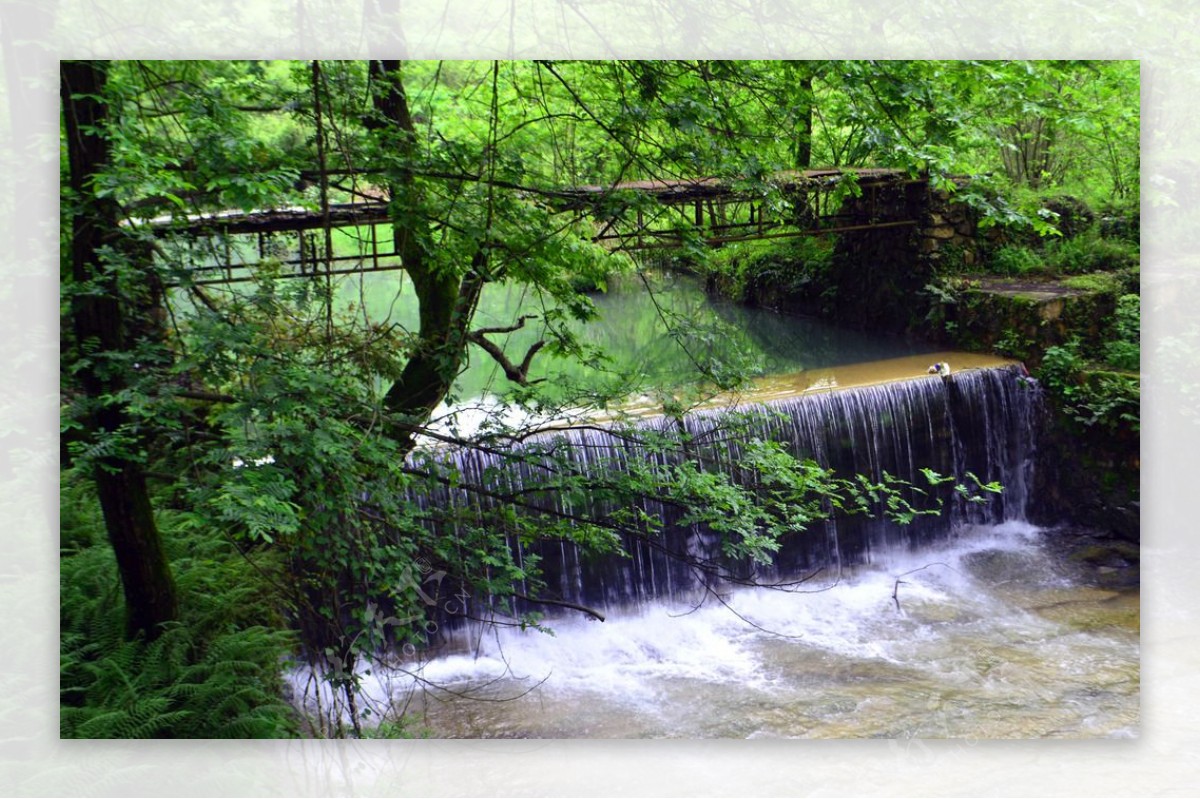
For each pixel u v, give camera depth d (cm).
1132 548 1311
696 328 650
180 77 562
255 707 595
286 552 623
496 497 590
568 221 641
